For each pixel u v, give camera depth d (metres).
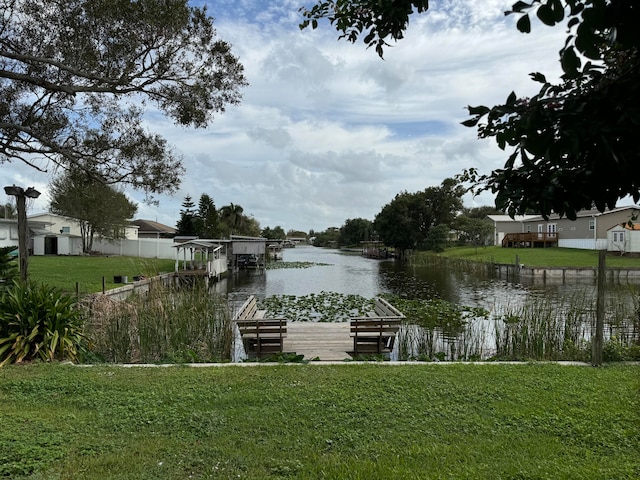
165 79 11.95
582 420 4.52
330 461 3.66
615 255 38.41
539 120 1.40
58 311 7.45
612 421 4.50
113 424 4.41
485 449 3.90
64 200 39.12
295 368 6.53
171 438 4.11
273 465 3.61
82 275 23.06
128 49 10.78
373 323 9.36
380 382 5.76
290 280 32.75
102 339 8.68
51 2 10.25
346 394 5.25
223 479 3.42
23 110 12.27
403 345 9.53
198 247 31.23
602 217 42.41
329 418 4.55
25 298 7.31
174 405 4.93
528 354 8.69
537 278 31.38
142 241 45.12
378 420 4.50
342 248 117.88
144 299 10.56
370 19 2.59
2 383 5.64
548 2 1.26
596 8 1.15
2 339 6.83
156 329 9.02
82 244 43.78
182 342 9.03
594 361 6.87
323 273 39.34
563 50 1.30
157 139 13.40
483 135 1.65
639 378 6.01
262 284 29.81
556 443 4.03
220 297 15.67
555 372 6.31
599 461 3.70
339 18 2.66
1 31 10.41
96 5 10.04
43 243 40.06
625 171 1.43
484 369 6.47
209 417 4.57
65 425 4.35
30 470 3.48
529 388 5.53
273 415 4.62
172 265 33.94
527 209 1.75
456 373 6.23
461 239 63.22
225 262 37.38
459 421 4.48
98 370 6.38
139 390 5.45
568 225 47.69
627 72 1.40
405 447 3.93
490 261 37.62
